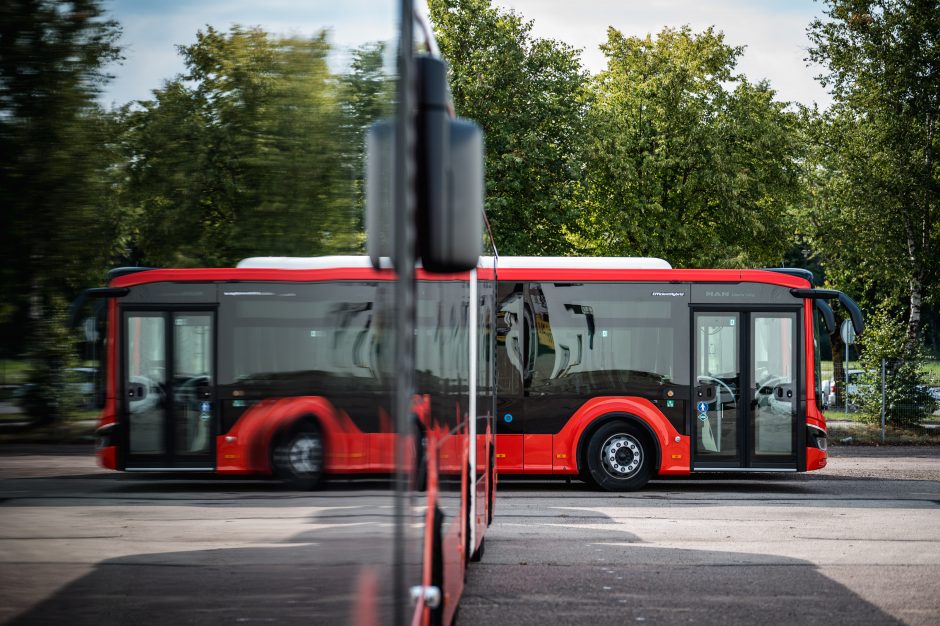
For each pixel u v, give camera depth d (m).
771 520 12.10
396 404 2.95
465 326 6.91
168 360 2.47
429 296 4.45
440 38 36.44
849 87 35.16
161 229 2.17
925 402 25.52
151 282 2.32
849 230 35.72
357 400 2.76
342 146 2.71
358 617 2.69
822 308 15.35
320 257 2.60
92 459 2.14
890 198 34.53
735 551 10.02
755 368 15.24
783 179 41.66
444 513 5.02
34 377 1.99
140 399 2.41
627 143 40.41
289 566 2.50
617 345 15.20
